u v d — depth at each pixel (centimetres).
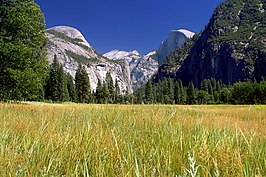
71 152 280
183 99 13688
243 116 1434
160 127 428
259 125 725
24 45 2608
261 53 18912
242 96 10594
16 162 244
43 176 215
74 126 442
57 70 9969
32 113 859
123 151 278
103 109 665
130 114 580
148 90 9300
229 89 13000
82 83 10794
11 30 2672
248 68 19050
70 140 313
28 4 2831
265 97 9950
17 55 2502
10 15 2662
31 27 2788
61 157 261
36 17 2853
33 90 2780
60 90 9819
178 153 284
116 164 244
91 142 311
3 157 250
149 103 736
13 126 448
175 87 13862
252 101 10219
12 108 999
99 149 281
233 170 232
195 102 13388
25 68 2617
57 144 311
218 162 251
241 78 19225
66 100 10062
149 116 556
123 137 354
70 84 11188
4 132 367
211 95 13538
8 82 2522
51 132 371
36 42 2894
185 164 252
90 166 249
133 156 267
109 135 337
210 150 294
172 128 434
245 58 19700
